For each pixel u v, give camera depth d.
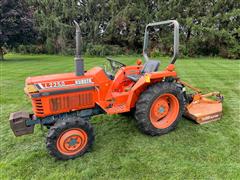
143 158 2.94
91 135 3.05
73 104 3.09
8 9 14.67
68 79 3.03
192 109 4.09
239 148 3.12
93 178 2.60
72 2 19.31
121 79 3.62
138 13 18.11
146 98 3.34
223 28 16.95
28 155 3.08
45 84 2.89
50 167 2.82
